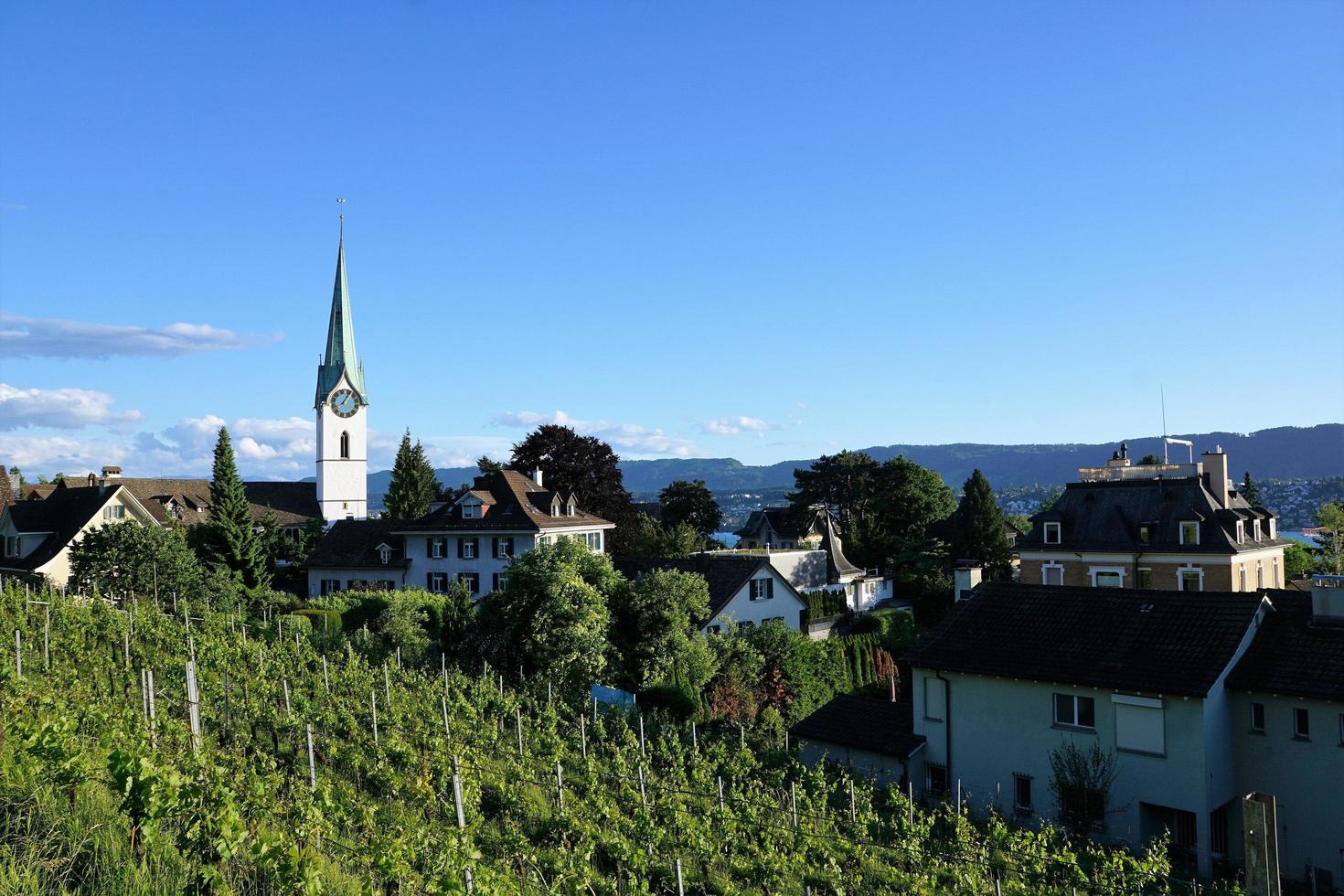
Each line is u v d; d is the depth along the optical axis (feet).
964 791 93.76
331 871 39.19
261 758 64.13
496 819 65.10
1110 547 174.81
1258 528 181.57
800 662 144.77
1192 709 79.25
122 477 266.98
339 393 331.57
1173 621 88.07
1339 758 76.18
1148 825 81.82
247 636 120.26
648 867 59.93
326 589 217.97
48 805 34.83
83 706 55.11
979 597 103.19
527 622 120.67
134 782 33.83
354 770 68.74
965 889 63.36
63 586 143.33
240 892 33.65
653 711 117.39
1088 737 85.56
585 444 259.39
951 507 305.73
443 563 208.74
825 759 103.19
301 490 320.29
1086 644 89.97
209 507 211.61
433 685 102.63
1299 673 78.95
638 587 130.82
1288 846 78.54
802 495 299.79
